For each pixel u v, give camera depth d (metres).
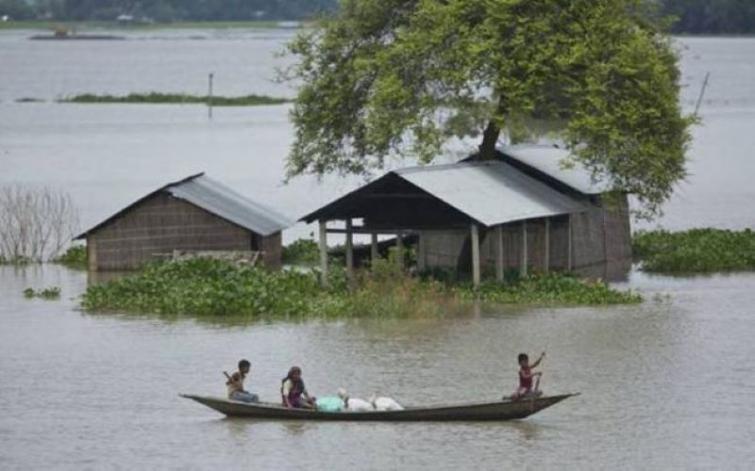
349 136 186.75
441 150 176.50
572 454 105.31
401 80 176.88
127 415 117.25
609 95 175.00
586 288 163.88
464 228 165.88
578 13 175.50
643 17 184.50
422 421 112.94
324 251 167.88
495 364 132.50
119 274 184.38
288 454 105.81
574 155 174.50
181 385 126.69
